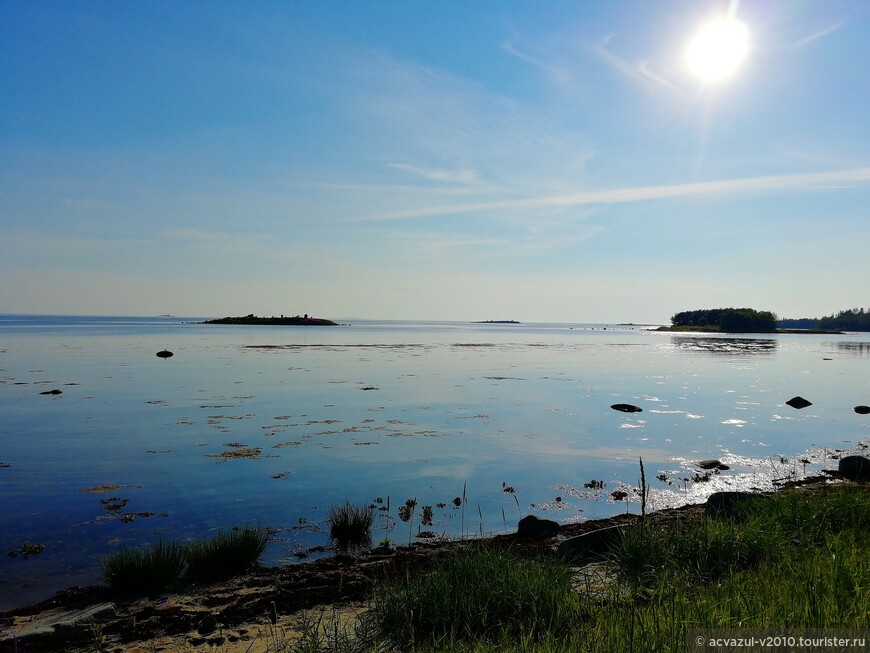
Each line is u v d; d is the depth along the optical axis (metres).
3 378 36.94
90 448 18.17
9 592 8.65
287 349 69.88
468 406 27.12
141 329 136.12
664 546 7.95
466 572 7.05
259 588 8.61
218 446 18.52
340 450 18.14
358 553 10.15
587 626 5.82
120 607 7.98
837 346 94.25
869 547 7.38
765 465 16.92
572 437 20.42
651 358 61.94
